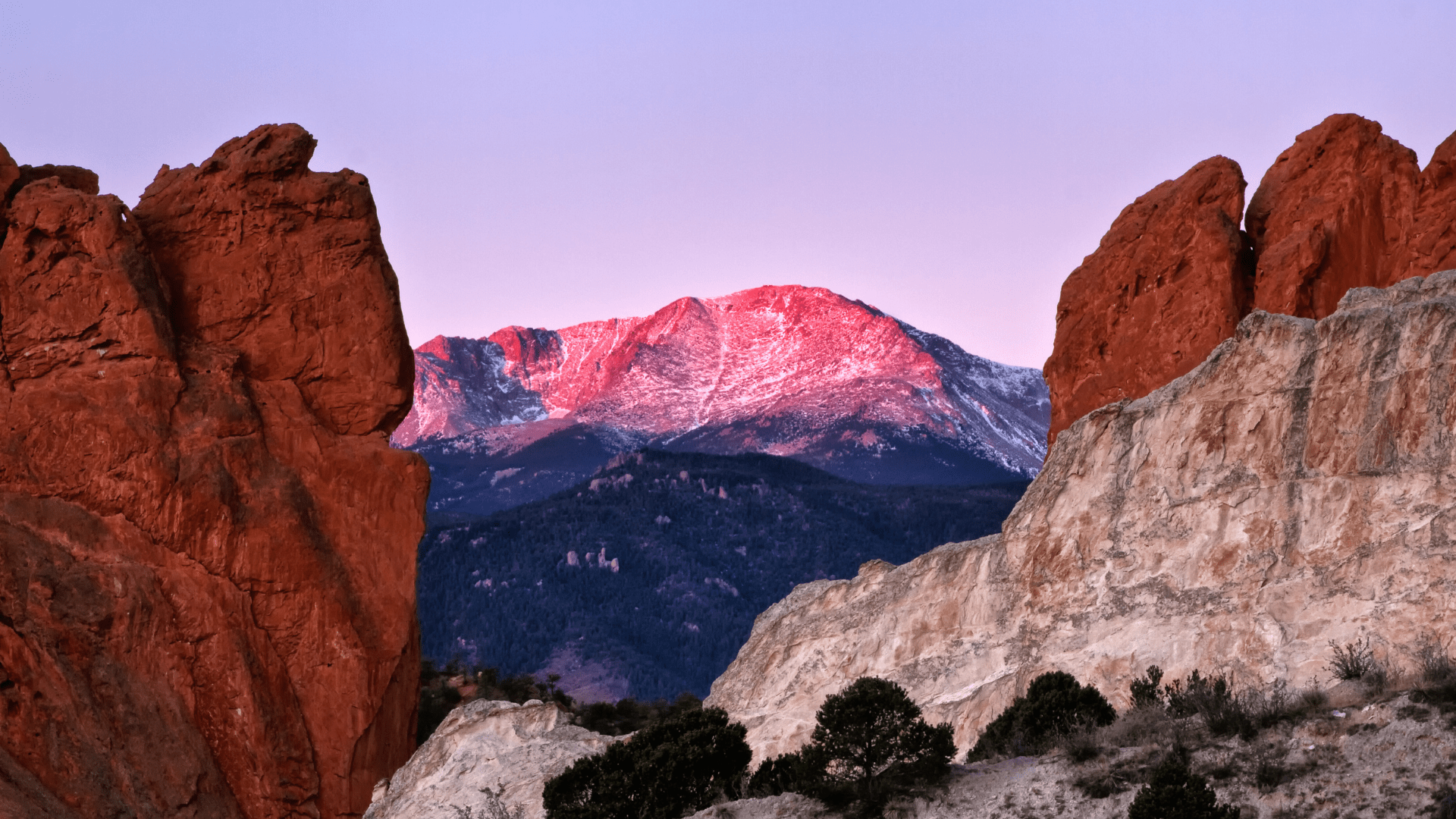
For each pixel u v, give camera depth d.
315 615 66.31
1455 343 39.16
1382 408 39.88
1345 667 35.31
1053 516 45.09
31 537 63.97
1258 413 42.22
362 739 66.00
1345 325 41.31
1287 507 40.84
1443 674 32.22
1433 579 37.31
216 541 65.56
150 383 66.50
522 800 46.34
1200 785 29.23
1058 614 43.69
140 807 60.47
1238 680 38.84
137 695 62.66
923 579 47.34
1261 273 50.56
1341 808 29.52
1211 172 52.84
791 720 47.00
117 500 65.12
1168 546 42.53
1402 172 51.19
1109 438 45.12
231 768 63.62
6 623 61.41
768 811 35.53
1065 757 33.97
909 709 35.25
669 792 37.53
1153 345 51.16
